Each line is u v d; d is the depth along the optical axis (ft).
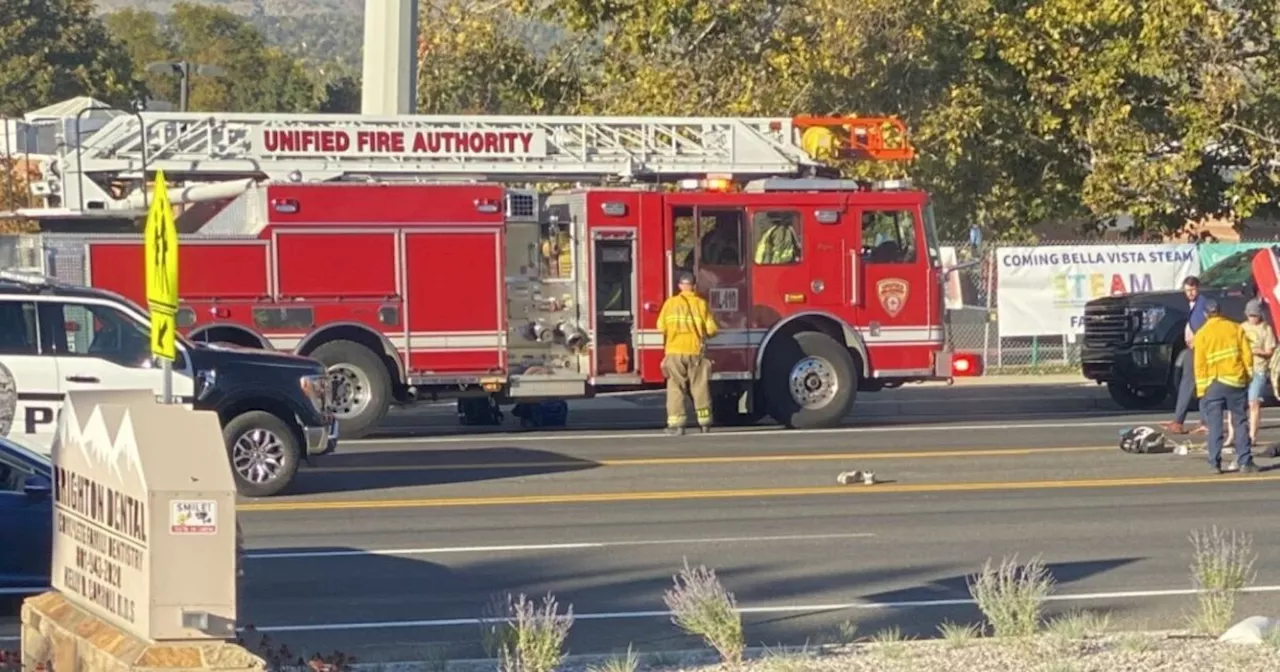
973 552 41.27
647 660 28.99
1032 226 123.34
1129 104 111.24
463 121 72.74
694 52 111.45
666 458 59.98
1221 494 50.96
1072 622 30.60
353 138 71.67
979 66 113.39
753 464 58.18
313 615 34.24
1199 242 106.42
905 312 72.69
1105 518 46.34
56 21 229.04
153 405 23.34
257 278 65.51
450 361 67.87
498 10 115.24
